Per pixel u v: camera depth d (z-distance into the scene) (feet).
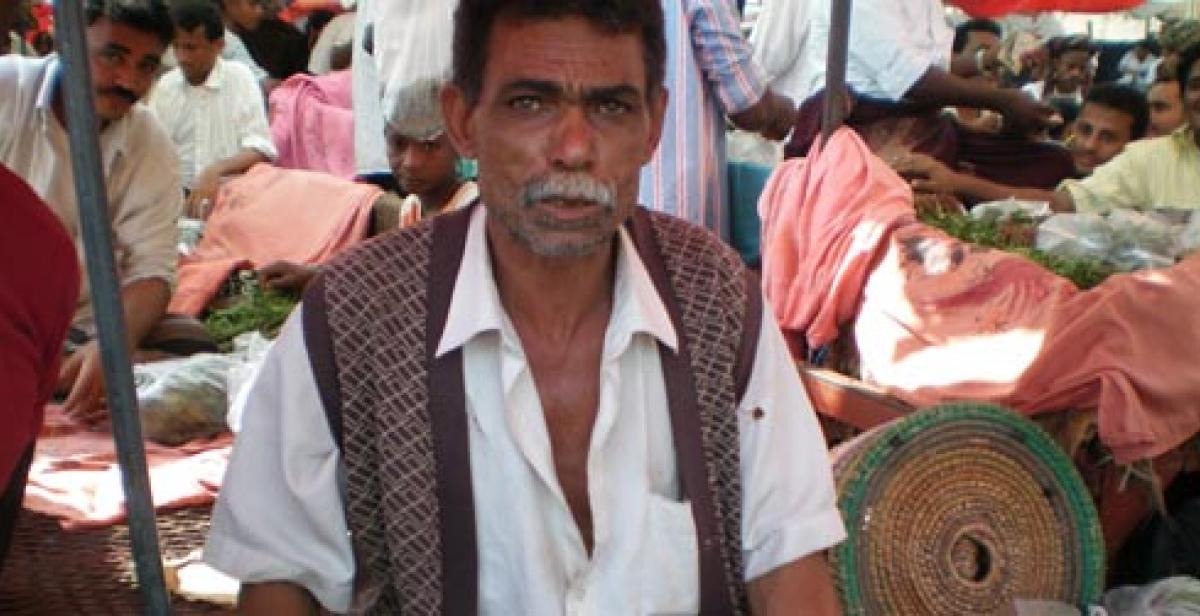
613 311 5.15
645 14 4.90
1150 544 8.07
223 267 13.12
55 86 10.12
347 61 22.86
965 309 8.10
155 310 10.96
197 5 18.86
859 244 8.84
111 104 10.60
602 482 5.15
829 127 9.77
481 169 5.01
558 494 5.07
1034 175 15.10
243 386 9.24
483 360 5.07
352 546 5.33
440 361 5.05
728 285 5.33
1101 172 14.40
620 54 4.83
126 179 10.93
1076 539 7.44
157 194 11.06
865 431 8.25
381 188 15.69
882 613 7.04
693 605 5.26
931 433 7.18
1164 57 18.20
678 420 5.19
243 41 25.14
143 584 5.80
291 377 5.17
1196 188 14.21
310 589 5.37
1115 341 7.39
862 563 7.00
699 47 11.63
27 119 10.23
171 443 9.18
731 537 5.33
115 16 10.34
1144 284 7.54
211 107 19.22
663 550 5.16
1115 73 28.76
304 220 14.37
